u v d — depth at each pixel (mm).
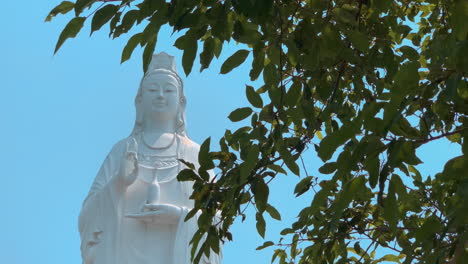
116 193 22312
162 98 23500
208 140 11242
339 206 8188
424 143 8203
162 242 22141
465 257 7883
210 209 11570
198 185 11539
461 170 7918
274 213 11672
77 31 9227
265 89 11047
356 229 13539
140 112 23781
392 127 8094
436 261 8461
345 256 13797
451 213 7941
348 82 12992
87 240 22234
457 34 7926
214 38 10055
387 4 9734
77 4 8961
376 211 13539
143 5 9375
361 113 8023
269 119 11242
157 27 9273
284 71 11344
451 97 8008
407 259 9172
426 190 13445
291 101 10812
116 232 22094
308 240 13570
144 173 22781
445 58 8812
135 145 22922
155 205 21969
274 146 11383
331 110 11492
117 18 9555
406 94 7738
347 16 10062
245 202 11844
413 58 12375
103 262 21891
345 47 11086
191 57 9523
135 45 9438
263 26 10008
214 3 9414
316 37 10094
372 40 12078
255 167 11312
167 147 23250
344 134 8039
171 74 23922
